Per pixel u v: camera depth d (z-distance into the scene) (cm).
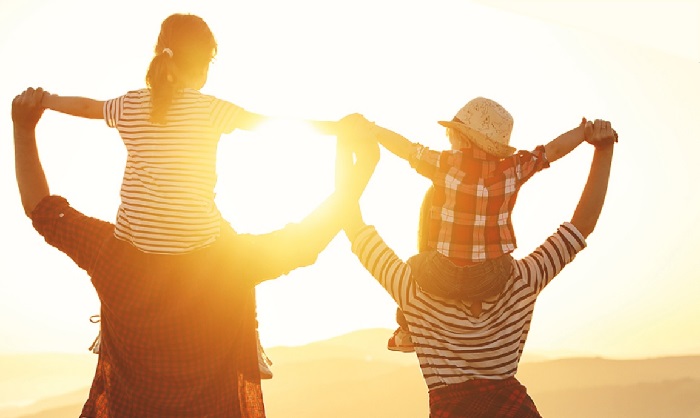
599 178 418
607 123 412
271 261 378
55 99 385
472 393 392
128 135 360
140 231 356
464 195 387
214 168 365
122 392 372
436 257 388
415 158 391
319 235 388
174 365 365
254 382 383
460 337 392
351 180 396
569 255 412
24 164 396
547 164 402
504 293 396
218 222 370
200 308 364
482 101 392
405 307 397
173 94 354
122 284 361
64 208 391
